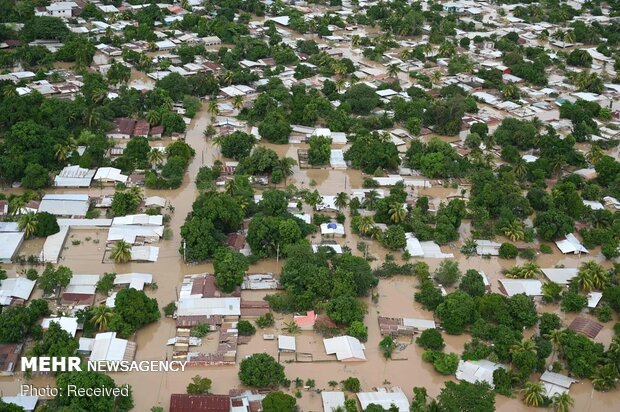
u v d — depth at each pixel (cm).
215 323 13812
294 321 13950
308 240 16300
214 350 13262
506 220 17662
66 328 13088
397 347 13638
